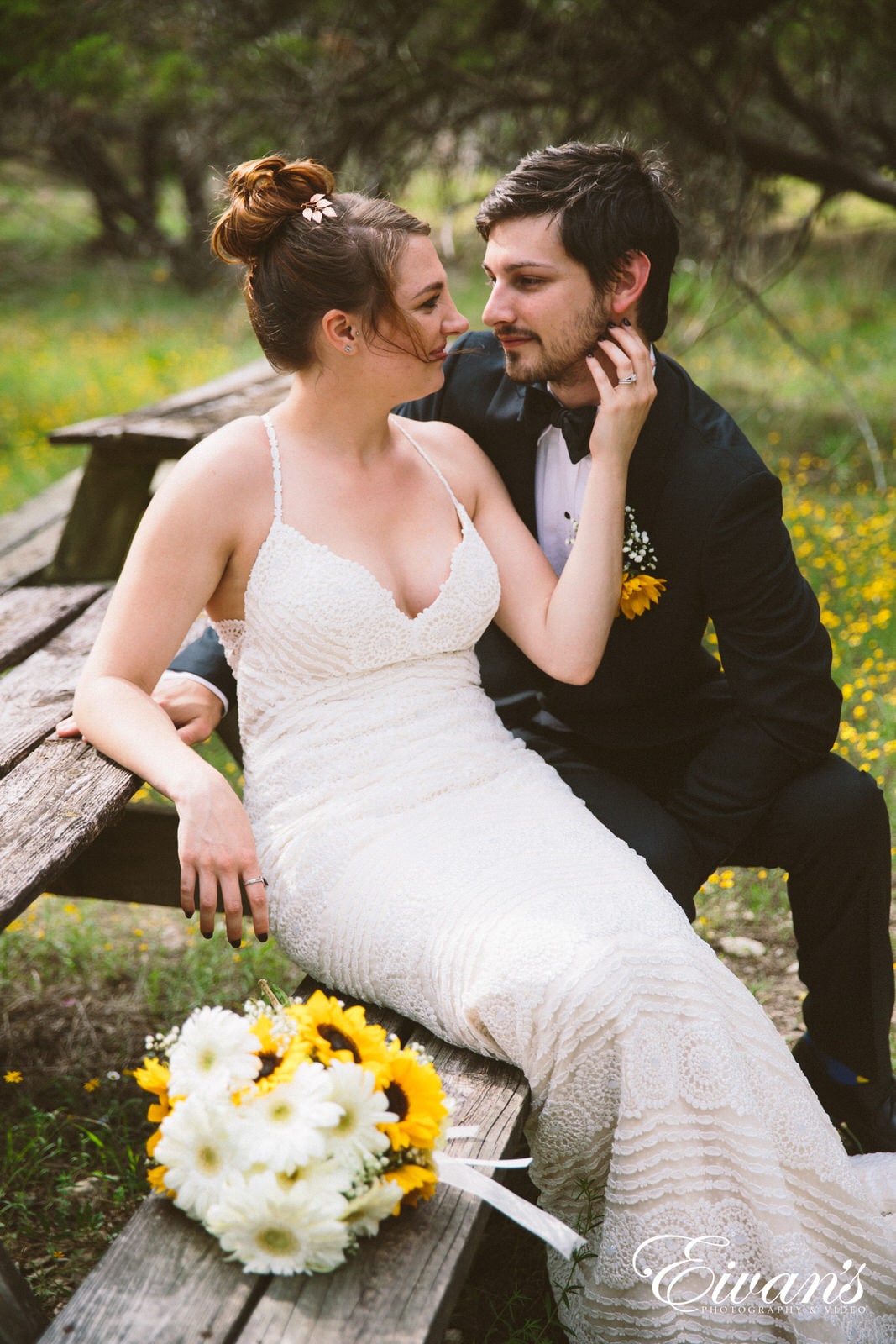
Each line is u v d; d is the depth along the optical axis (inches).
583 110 312.0
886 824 96.7
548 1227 64.1
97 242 635.5
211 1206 57.8
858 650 185.8
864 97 328.2
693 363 372.2
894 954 129.1
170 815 121.2
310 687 86.4
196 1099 58.3
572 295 89.4
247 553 86.0
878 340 396.5
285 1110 57.9
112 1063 117.8
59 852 73.3
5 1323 61.6
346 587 84.0
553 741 102.7
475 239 405.7
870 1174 87.1
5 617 122.8
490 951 74.4
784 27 300.4
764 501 93.1
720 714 103.7
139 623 84.4
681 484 92.7
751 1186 73.1
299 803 84.7
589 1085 73.9
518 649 103.8
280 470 86.5
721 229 310.7
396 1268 58.8
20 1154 101.3
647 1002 73.0
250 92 343.0
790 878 98.5
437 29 320.8
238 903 76.8
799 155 309.6
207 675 95.7
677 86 299.4
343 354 85.0
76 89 345.1
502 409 98.3
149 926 141.6
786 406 331.6
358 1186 57.9
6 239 660.7
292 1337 54.9
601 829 85.8
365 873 81.0
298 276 83.3
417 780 85.0
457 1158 65.7
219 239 86.4
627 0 281.6
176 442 156.6
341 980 82.2
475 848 81.0
